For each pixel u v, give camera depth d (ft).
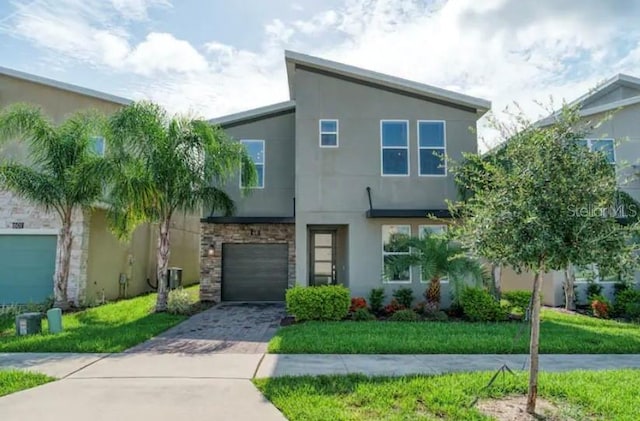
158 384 19.89
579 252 15.33
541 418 16.05
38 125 42.63
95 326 34.88
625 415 16.08
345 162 45.01
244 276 52.60
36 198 42.68
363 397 17.90
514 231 15.94
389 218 44.39
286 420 15.72
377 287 43.73
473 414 16.11
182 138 41.06
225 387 19.49
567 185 15.92
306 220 44.32
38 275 48.75
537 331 16.89
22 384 19.53
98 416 15.99
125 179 38.42
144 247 64.85
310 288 38.63
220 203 45.24
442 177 45.06
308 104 45.65
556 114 18.02
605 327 35.24
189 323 37.06
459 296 38.29
